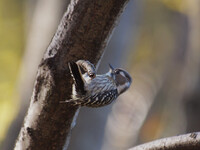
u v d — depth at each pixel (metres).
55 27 14.84
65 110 7.02
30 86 15.09
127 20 16.58
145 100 28.75
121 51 16.11
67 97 6.94
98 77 8.02
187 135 6.64
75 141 14.80
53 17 14.86
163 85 28.47
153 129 27.33
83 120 14.90
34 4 19.05
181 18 26.64
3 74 21.11
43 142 7.25
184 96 16.23
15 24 22.53
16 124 15.16
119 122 27.95
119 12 6.77
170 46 27.73
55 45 6.90
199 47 17.05
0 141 17.61
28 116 7.26
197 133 6.59
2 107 19.22
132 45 23.12
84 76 7.50
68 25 6.80
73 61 6.85
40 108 7.09
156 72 29.42
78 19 6.75
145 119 28.17
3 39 22.17
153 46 27.91
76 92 6.89
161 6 26.34
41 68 6.97
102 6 6.66
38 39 15.10
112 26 6.82
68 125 7.17
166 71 28.33
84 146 14.84
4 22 22.50
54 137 7.20
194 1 17.97
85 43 6.80
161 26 27.08
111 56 15.70
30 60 15.20
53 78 6.89
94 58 6.91
